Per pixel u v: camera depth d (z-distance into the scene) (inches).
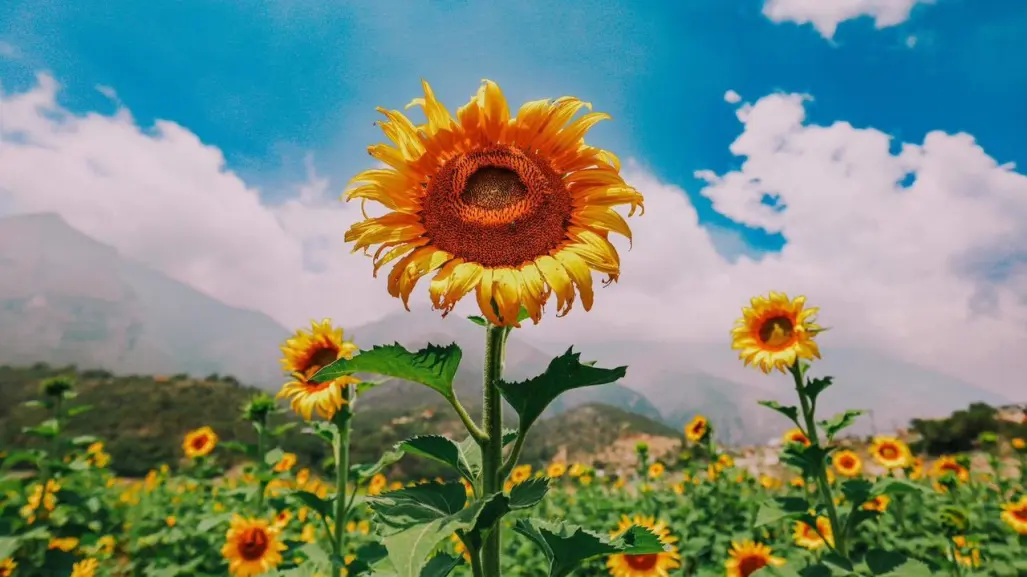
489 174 22.9
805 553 66.1
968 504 88.0
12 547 62.1
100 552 83.0
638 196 23.0
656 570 56.5
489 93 23.8
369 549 34.9
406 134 23.3
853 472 82.0
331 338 45.2
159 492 132.9
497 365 20.7
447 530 15.7
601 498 123.6
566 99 24.4
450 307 20.5
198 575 69.3
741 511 95.0
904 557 41.8
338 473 40.9
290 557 61.6
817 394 46.8
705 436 98.3
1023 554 65.5
